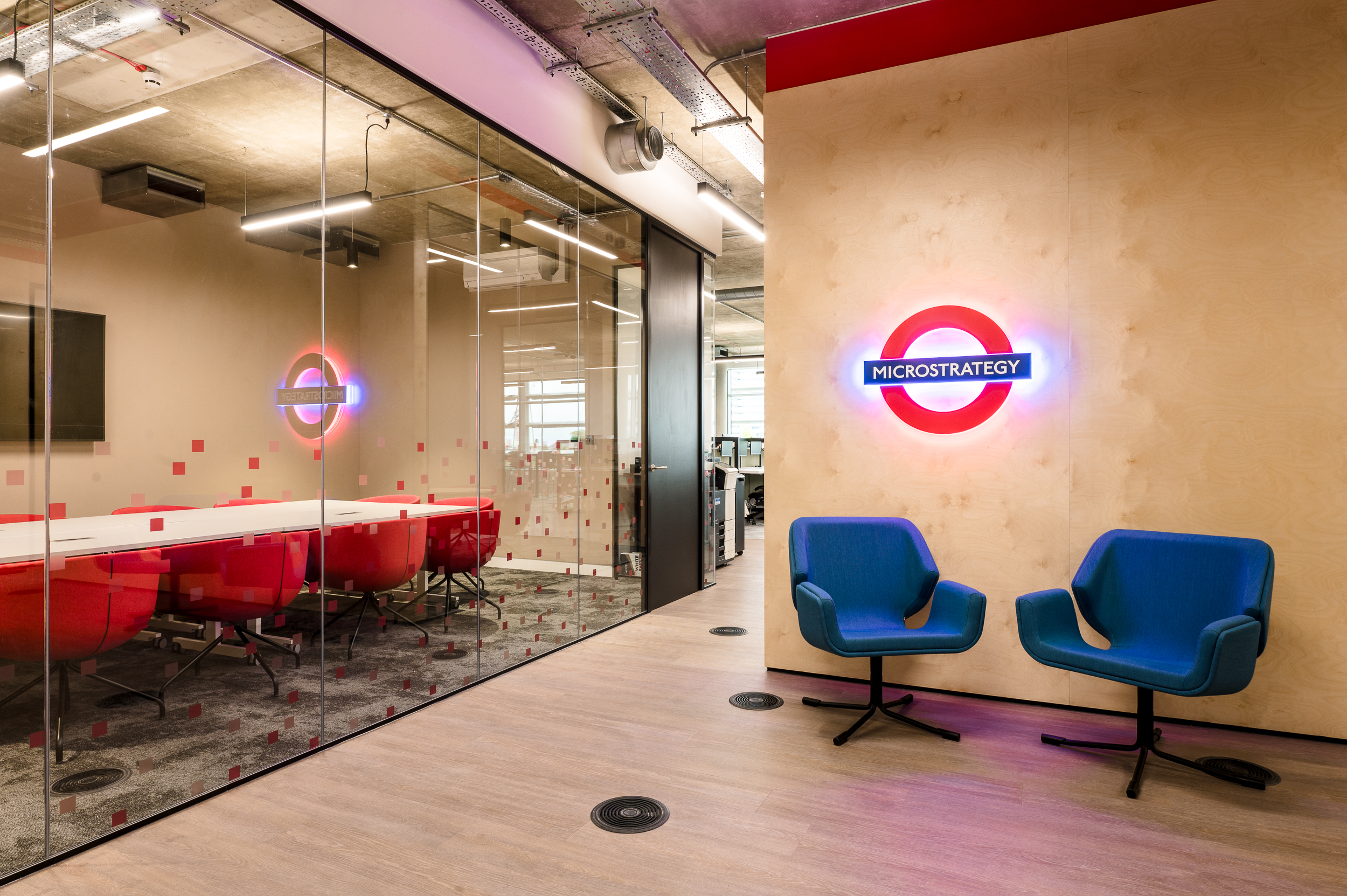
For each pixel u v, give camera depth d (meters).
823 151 4.01
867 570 3.63
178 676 2.52
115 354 2.30
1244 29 3.20
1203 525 3.26
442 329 3.77
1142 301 3.37
